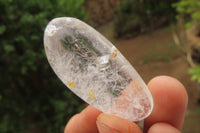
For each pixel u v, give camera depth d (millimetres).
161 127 127
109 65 115
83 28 115
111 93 117
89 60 115
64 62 118
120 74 115
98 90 117
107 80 116
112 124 118
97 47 115
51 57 119
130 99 117
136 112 118
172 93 131
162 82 133
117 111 120
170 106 132
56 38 115
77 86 119
